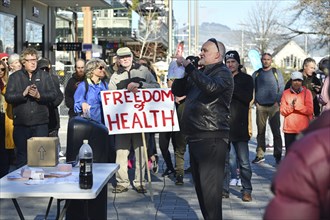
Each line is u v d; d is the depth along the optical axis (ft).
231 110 28.68
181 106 32.32
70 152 21.18
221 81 20.70
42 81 30.50
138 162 31.37
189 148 21.80
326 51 135.64
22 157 30.83
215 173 21.21
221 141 21.29
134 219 25.73
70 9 101.35
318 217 8.72
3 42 64.85
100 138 21.47
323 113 9.41
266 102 41.52
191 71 20.39
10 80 30.30
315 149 8.73
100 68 30.68
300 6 119.55
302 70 40.47
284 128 36.60
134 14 128.06
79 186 16.43
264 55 41.27
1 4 63.36
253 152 49.29
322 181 8.64
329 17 117.60
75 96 30.68
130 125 29.32
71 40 104.37
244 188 29.45
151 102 29.50
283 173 8.90
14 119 30.66
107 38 129.29
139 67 31.35
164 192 31.65
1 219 25.23
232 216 26.45
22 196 15.61
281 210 8.82
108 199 29.78
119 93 29.53
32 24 75.82
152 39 148.66
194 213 26.84
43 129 30.96
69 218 20.83
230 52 28.53
